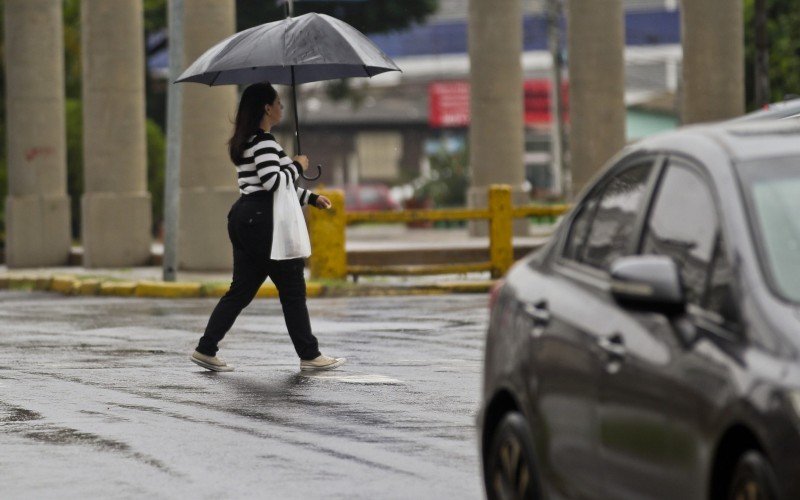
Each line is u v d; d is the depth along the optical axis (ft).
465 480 55.36
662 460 35.53
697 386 34.04
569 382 40.47
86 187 187.73
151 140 271.69
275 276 84.53
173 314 123.13
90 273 173.58
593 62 201.98
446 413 70.08
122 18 185.57
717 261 35.68
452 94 624.59
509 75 216.54
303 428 66.54
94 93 186.29
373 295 141.69
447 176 445.37
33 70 195.52
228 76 94.12
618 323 38.50
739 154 37.42
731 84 179.52
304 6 302.04
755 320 33.30
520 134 217.97
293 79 91.04
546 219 271.69
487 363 46.60
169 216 151.02
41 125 195.93
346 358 90.22
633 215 40.75
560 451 41.01
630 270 35.88
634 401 36.83
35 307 132.77
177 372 85.05
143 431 66.18
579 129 203.10
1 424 68.13
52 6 196.13
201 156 169.99
